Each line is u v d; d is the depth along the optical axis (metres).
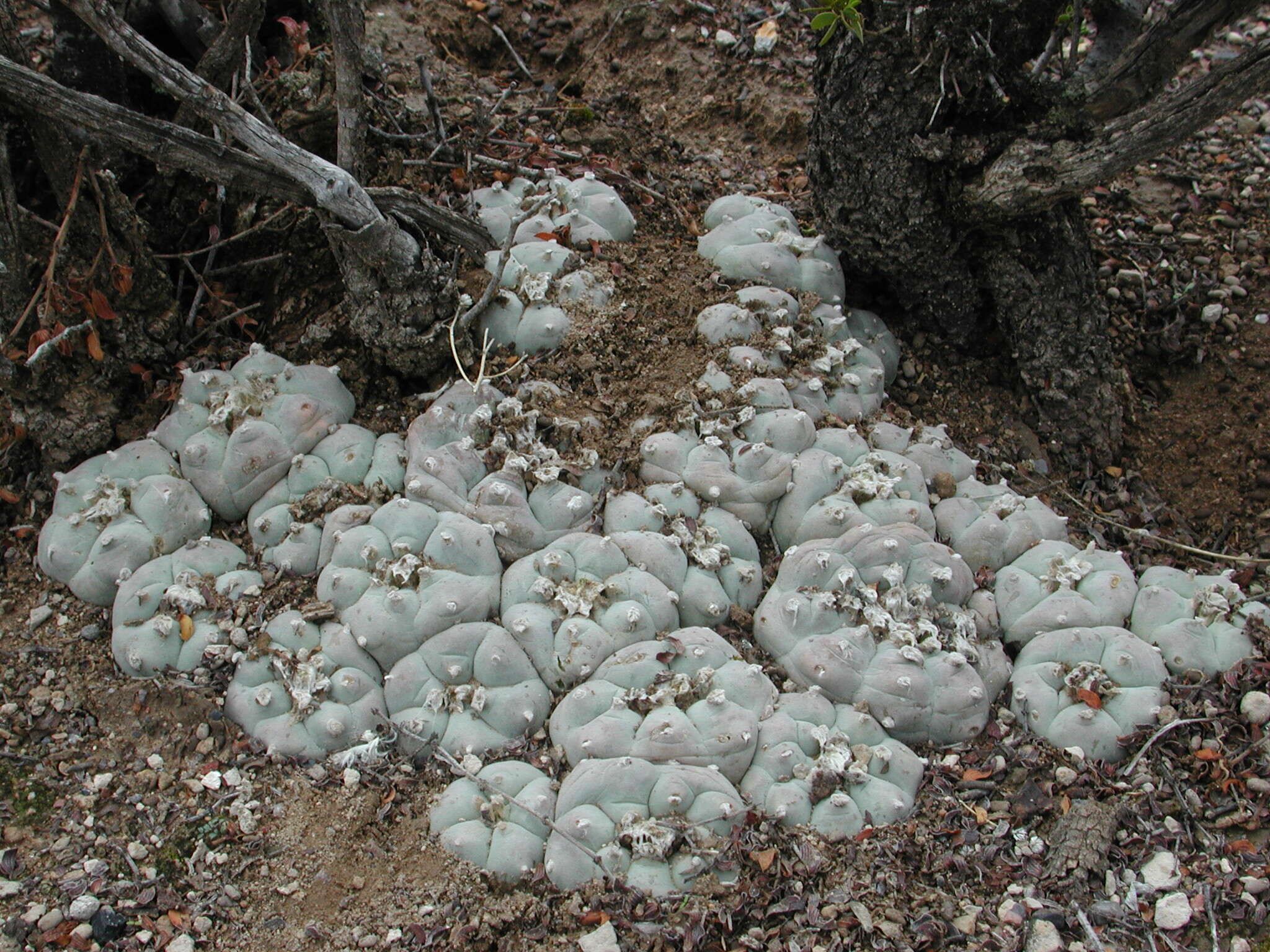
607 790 0.60
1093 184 0.71
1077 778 0.65
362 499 0.71
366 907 0.59
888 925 0.59
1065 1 0.74
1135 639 0.68
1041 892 0.61
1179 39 0.70
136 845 0.61
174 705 0.65
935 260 0.79
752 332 0.77
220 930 0.59
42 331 0.70
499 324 0.76
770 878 0.60
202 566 0.69
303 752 0.64
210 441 0.71
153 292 0.75
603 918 0.58
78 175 0.70
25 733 0.65
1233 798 0.64
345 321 0.77
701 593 0.68
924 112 0.74
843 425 0.75
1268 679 0.66
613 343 0.77
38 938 0.58
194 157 0.68
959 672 0.66
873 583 0.69
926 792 0.64
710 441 0.71
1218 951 0.59
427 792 0.63
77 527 0.70
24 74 0.64
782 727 0.63
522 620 0.65
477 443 0.71
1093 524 0.78
